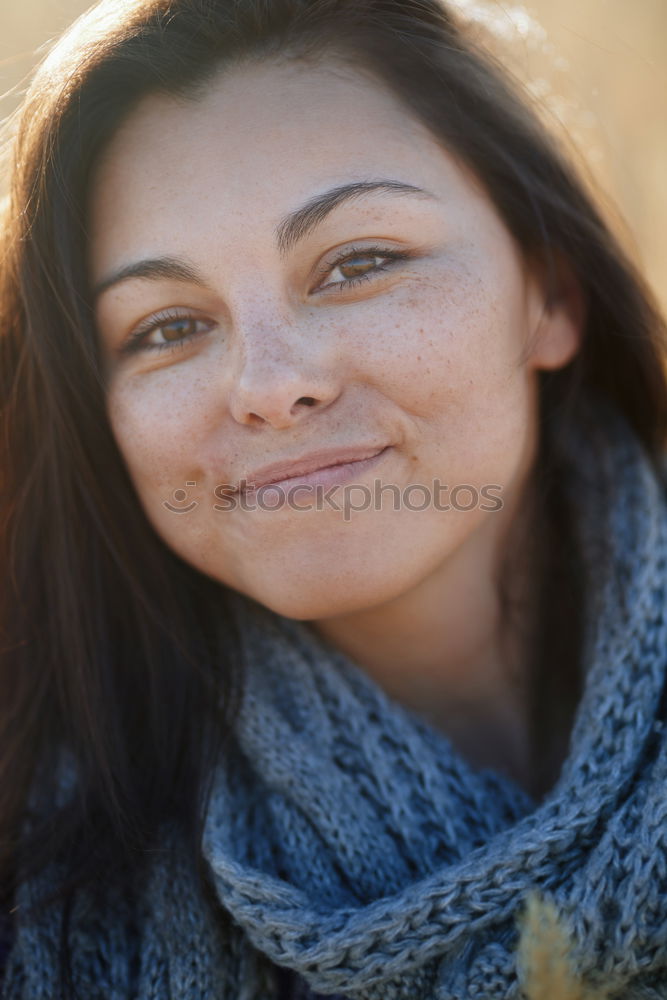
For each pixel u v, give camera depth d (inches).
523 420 34.9
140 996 33.9
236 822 34.5
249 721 35.0
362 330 33.4
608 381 37.5
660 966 32.9
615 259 36.8
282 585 34.0
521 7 40.9
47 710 36.7
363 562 33.8
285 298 33.6
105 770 35.7
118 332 34.5
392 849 33.9
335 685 35.0
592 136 41.6
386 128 34.0
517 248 35.2
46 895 34.9
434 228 34.0
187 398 34.0
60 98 34.2
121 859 35.1
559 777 34.6
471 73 35.4
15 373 36.4
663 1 53.4
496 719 36.6
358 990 32.9
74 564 36.2
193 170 33.6
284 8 34.1
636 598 34.9
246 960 34.0
